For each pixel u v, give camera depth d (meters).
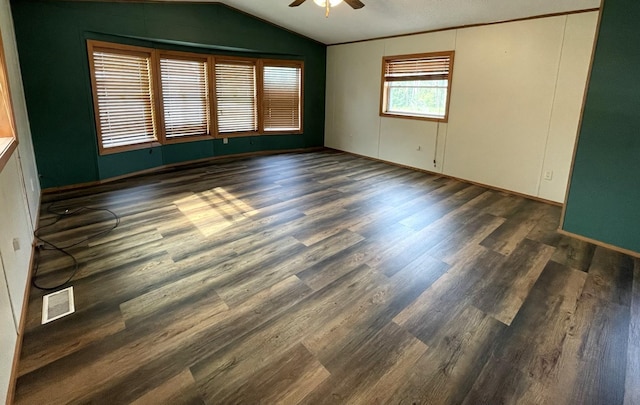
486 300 2.39
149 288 2.44
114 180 5.04
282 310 2.24
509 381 1.74
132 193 4.48
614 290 2.53
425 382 1.72
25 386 1.63
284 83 7.12
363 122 6.93
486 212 4.09
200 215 3.80
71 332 2.00
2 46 2.70
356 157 7.04
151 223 3.55
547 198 4.54
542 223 3.76
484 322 2.17
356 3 3.77
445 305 2.33
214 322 2.12
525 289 2.53
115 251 2.96
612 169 3.08
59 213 3.77
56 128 4.40
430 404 1.61
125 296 2.35
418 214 3.98
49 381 1.67
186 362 1.81
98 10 4.48
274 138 7.28
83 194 4.41
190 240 3.19
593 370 1.81
